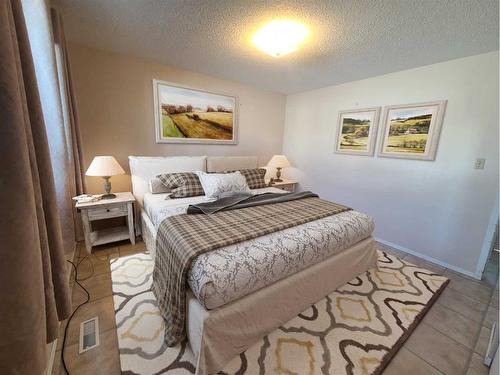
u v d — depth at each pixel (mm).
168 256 1431
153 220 2104
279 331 1408
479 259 2156
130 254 2275
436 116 2328
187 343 1279
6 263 592
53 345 1199
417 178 2551
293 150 4047
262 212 1949
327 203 2291
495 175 2037
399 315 1590
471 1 1369
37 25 1348
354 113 3068
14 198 586
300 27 1736
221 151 3457
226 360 1174
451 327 1518
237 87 3402
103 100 2449
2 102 553
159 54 2418
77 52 2236
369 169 2992
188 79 2928
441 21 1598
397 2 1413
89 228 2248
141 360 1184
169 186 2527
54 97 1470
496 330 1303
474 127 2123
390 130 2719
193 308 1167
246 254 1270
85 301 1613
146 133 2779
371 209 3027
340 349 1305
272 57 2367
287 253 1375
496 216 2049
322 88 3475
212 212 1880
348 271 1861
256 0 1452
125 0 1494
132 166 2600
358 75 2822
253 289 1244
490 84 2010
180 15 1658
